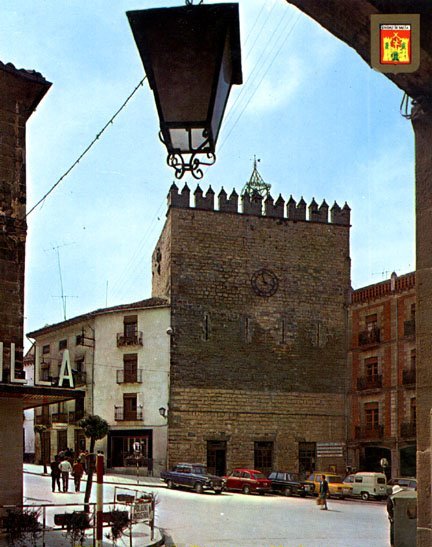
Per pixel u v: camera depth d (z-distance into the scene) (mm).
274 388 52750
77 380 56938
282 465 51938
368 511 33156
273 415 52438
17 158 19406
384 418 51000
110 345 54750
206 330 52000
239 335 52594
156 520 25484
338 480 43000
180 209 52531
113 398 53844
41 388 18000
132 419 52531
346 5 4902
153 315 52938
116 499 23375
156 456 51125
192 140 4609
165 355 51781
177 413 50750
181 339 51500
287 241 54625
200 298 52188
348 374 54438
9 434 17812
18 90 19562
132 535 20344
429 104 5043
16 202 19203
